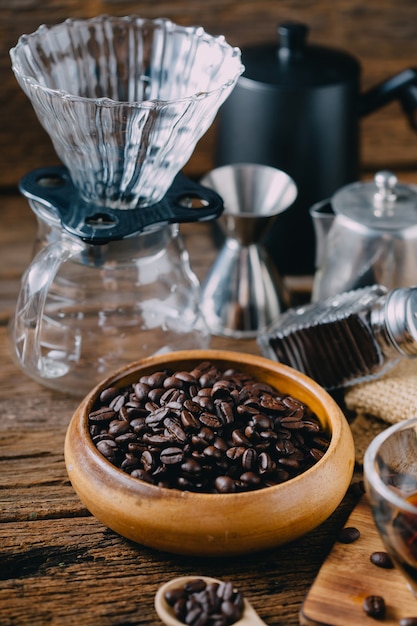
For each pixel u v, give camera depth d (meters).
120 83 0.65
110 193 0.58
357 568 0.49
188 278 0.63
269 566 0.50
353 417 0.60
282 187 0.66
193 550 0.48
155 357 0.56
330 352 0.59
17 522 0.52
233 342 0.67
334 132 0.69
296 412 0.53
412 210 0.63
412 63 0.86
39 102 0.56
